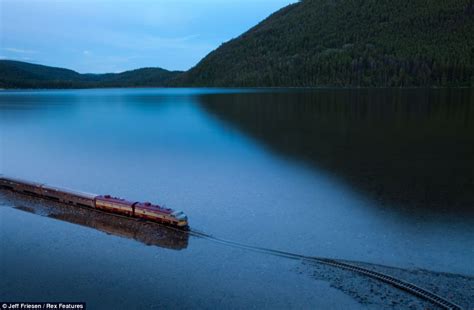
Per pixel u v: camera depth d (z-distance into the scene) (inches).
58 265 1071.0
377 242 1197.1
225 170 2014.0
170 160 2260.1
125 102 6870.1
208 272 1025.5
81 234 1279.5
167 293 932.0
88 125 3796.8
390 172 1876.2
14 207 1552.7
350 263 1058.7
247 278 995.3
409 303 877.2
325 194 1616.6
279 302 892.6
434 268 1043.3
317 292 928.9
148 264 1072.8
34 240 1237.7
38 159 2375.7
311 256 1112.2
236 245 1187.3
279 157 2239.2
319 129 3088.1
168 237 1247.5
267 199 1579.7
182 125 3587.6
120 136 3117.6
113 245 1193.4
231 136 2945.4
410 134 2748.5
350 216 1393.9
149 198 1632.6
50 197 1640.0
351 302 887.7
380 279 977.5
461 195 1553.9
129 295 924.0
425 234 1241.4
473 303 870.4
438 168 1911.9
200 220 1386.6
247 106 5157.5
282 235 1254.9
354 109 4375.0
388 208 1450.5
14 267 1061.1
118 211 1438.2
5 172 2097.7
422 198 1536.7
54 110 5506.9
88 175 2011.6
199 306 879.7
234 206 1513.3
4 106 6309.1
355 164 2034.9
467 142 2426.2
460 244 1172.5
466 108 4146.2
